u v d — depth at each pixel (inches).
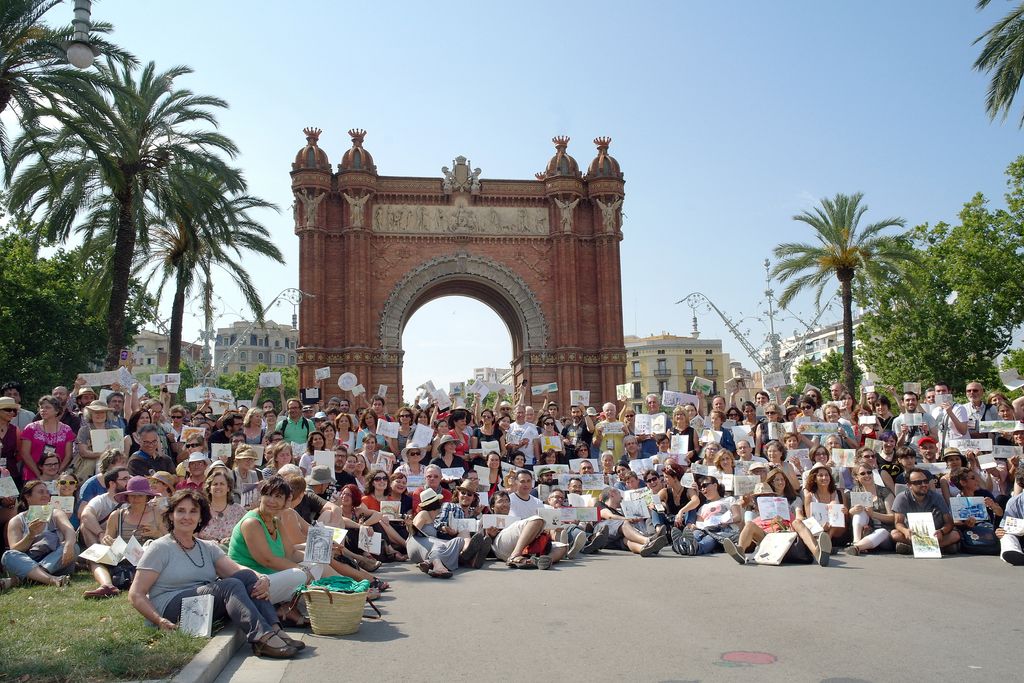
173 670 351.3
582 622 472.7
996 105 1155.3
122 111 1295.5
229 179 1449.3
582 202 2448.3
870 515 757.9
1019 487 714.2
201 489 638.5
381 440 979.3
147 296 2506.2
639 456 1021.8
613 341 2348.7
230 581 429.4
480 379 1284.4
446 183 2381.9
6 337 2183.8
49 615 458.3
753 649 400.5
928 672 355.9
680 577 632.4
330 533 484.4
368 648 422.9
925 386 2647.6
